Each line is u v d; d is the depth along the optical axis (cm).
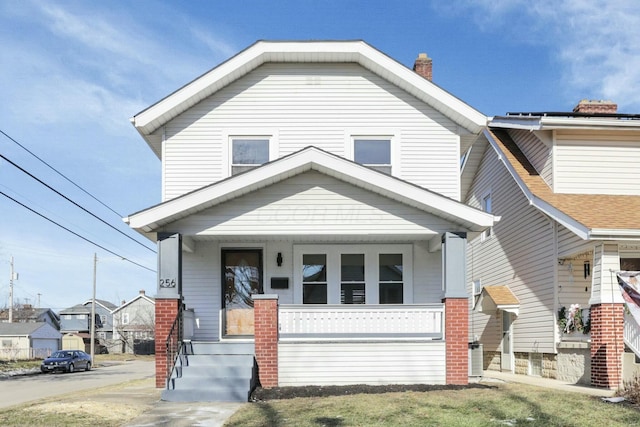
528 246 1650
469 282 2253
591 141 1548
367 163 1417
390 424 791
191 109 1412
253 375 1129
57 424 838
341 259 1433
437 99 1388
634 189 1533
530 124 1580
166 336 1184
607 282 1242
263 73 1430
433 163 1412
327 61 1430
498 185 1906
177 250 1198
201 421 852
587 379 1309
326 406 923
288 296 1413
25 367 3747
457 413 857
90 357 4034
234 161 1409
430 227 1223
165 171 1392
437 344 1191
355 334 1224
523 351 1670
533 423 791
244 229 1212
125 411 938
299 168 1201
